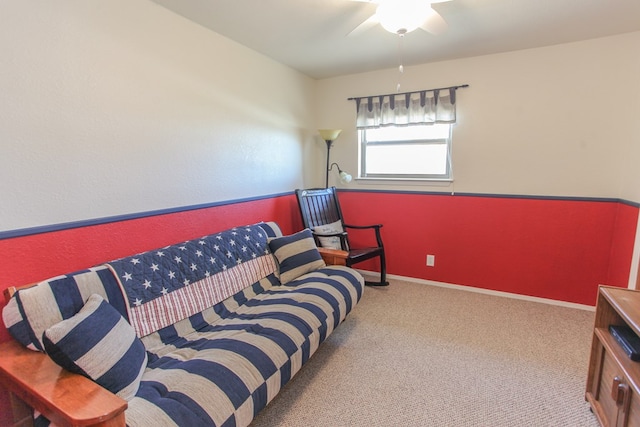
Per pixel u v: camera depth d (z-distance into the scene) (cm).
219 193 263
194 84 236
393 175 366
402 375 202
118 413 102
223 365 142
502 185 313
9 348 136
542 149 295
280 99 326
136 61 198
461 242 335
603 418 158
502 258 319
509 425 164
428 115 330
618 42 262
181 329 183
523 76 294
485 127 313
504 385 193
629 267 247
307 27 242
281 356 160
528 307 296
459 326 262
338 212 362
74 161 172
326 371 206
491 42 273
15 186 151
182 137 230
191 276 198
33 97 154
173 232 226
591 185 282
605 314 170
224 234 235
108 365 124
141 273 178
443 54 302
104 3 180
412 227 355
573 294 296
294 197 356
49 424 118
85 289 153
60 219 168
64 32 164
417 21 191
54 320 138
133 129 199
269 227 276
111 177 189
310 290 220
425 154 348
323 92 383
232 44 266
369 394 186
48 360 128
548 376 201
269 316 188
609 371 157
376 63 327
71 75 168
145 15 202
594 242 285
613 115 269
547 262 303
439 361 216
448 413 171
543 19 230
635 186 248
